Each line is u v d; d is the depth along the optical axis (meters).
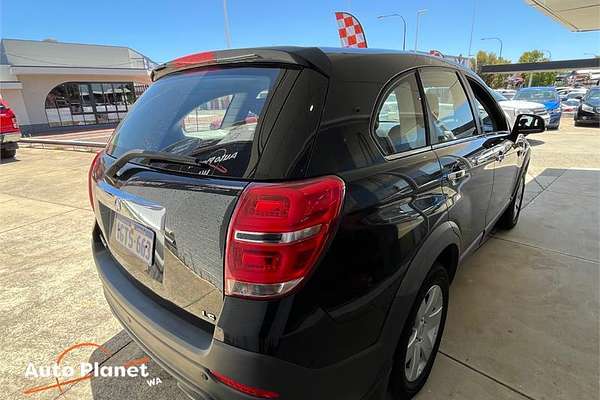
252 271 1.09
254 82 1.39
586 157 7.07
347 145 1.30
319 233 1.12
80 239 3.80
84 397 1.84
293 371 1.12
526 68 35.31
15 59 20.39
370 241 1.27
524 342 2.11
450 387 1.81
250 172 1.17
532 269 2.90
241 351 1.10
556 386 1.81
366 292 1.27
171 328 1.33
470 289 2.63
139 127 1.75
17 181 6.50
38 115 19.95
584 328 2.21
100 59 23.45
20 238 3.85
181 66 1.78
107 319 2.46
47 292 2.79
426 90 1.86
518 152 3.21
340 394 1.26
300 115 1.23
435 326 1.86
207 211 1.19
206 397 1.25
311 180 1.15
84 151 9.99
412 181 1.53
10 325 2.40
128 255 1.59
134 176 1.47
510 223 3.62
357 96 1.39
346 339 1.23
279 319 1.09
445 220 1.75
